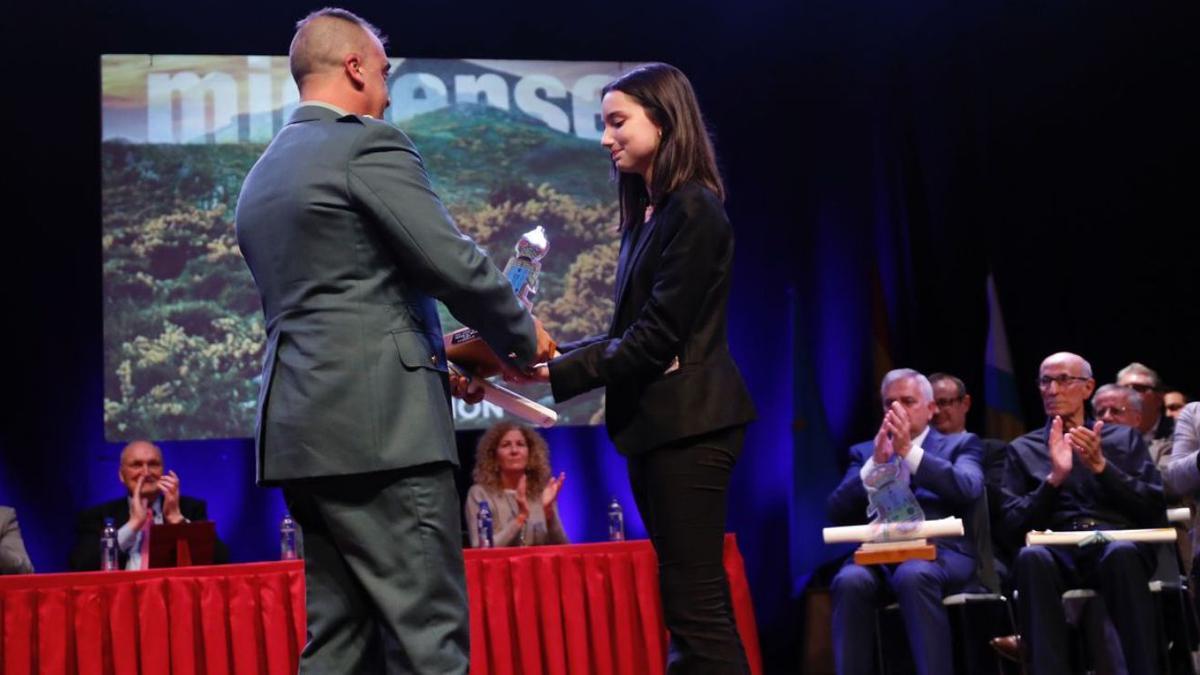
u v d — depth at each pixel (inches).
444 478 74.5
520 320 76.2
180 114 216.5
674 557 79.2
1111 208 223.5
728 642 78.2
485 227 222.5
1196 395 215.2
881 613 162.7
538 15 231.9
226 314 214.5
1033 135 231.0
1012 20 231.8
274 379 74.4
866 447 175.5
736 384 81.5
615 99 84.0
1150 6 217.6
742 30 237.9
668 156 82.9
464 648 74.0
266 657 133.4
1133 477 155.8
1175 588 149.7
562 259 224.4
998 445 184.2
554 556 143.6
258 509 218.1
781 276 237.1
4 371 212.7
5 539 172.1
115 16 218.8
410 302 75.3
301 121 77.9
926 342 236.1
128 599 130.7
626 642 142.8
